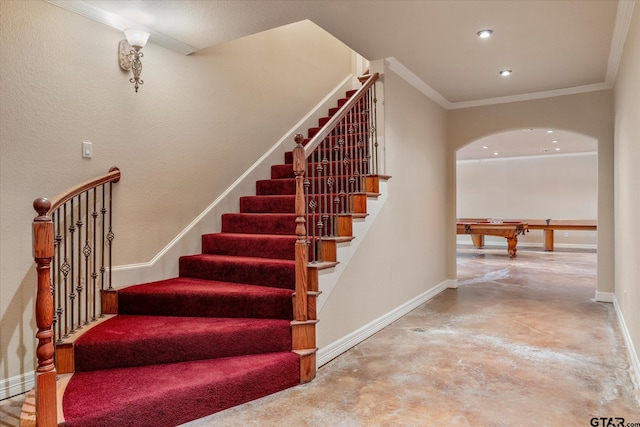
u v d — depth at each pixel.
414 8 2.85
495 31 3.24
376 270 3.62
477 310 4.33
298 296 2.65
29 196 2.48
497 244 11.73
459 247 11.28
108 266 2.91
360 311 3.35
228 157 3.86
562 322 3.84
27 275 2.48
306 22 4.96
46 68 2.54
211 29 3.06
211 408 2.16
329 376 2.65
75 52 2.69
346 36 3.32
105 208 2.88
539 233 10.95
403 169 4.20
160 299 2.81
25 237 2.46
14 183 2.41
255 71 4.19
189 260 3.32
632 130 2.88
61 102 2.62
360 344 3.28
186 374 2.24
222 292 2.78
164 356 2.39
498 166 11.38
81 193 2.60
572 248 10.60
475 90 4.82
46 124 2.54
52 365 1.80
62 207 2.66
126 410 1.91
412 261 4.42
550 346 3.18
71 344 2.27
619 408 2.20
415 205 4.50
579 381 2.54
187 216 3.47
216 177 3.74
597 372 2.68
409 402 2.28
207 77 3.63
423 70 4.13
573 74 4.27
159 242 3.24
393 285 3.96
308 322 2.62
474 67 4.05
